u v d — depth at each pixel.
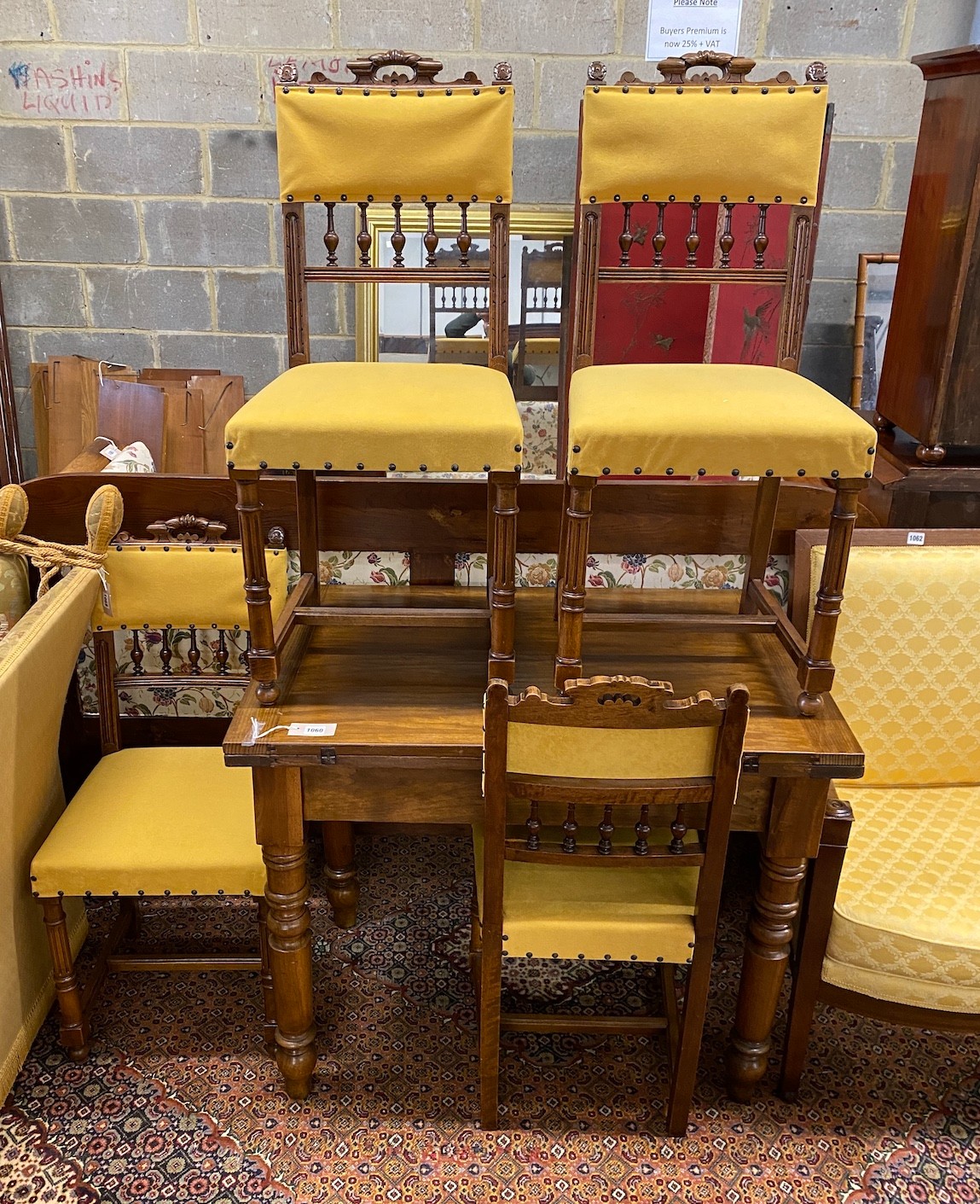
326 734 1.52
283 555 1.97
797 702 1.62
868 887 1.69
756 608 1.84
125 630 2.19
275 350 2.50
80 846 1.71
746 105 1.57
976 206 1.83
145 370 2.44
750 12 2.22
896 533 1.93
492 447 1.40
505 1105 1.79
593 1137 1.73
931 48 2.26
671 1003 1.76
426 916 2.23
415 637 1.84
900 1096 1.82
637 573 2.09
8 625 1.88
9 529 1.89
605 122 1.58
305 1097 1.78
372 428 1.40
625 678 1.33
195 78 2.26
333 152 1.62
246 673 2.22
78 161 2.32
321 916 2.23
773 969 1.66
